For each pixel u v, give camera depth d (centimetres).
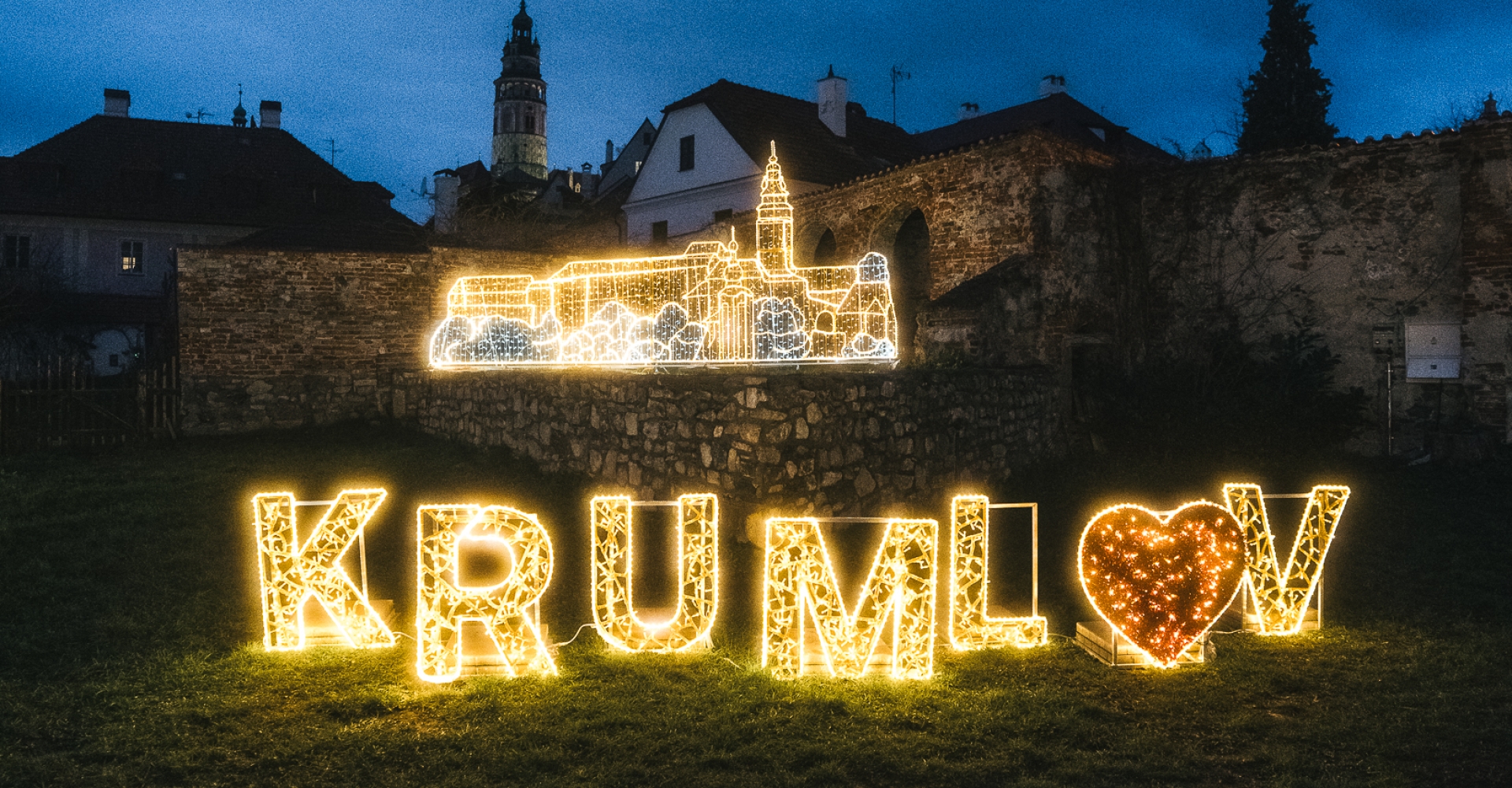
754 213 1933
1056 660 602
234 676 562
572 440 1051
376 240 1933
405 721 502
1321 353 1311
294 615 629
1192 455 1212
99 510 979
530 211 3341
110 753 462
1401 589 743
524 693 536
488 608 563
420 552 563
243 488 1098
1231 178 1430
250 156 3738
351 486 1097
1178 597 570
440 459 1238
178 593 729
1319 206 1354
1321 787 425
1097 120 3272
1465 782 435
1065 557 852
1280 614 655
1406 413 1273
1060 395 1351
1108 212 1467
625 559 619
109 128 3578
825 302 1566
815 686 547
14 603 700
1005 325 1336
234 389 1622
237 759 460
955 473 1029
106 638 630
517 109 8956
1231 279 1430
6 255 3219
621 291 1594
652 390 913
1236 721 499
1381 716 504
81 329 3120
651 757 459
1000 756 461
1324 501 664
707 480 838
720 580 743
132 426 1473
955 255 1496
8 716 501
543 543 581
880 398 919
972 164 1465
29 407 1397
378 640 621
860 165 2878
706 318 1498
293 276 1667
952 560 628
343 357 1698
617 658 595
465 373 1373
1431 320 1261
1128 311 1475
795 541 573
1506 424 1190
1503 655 591
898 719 504
